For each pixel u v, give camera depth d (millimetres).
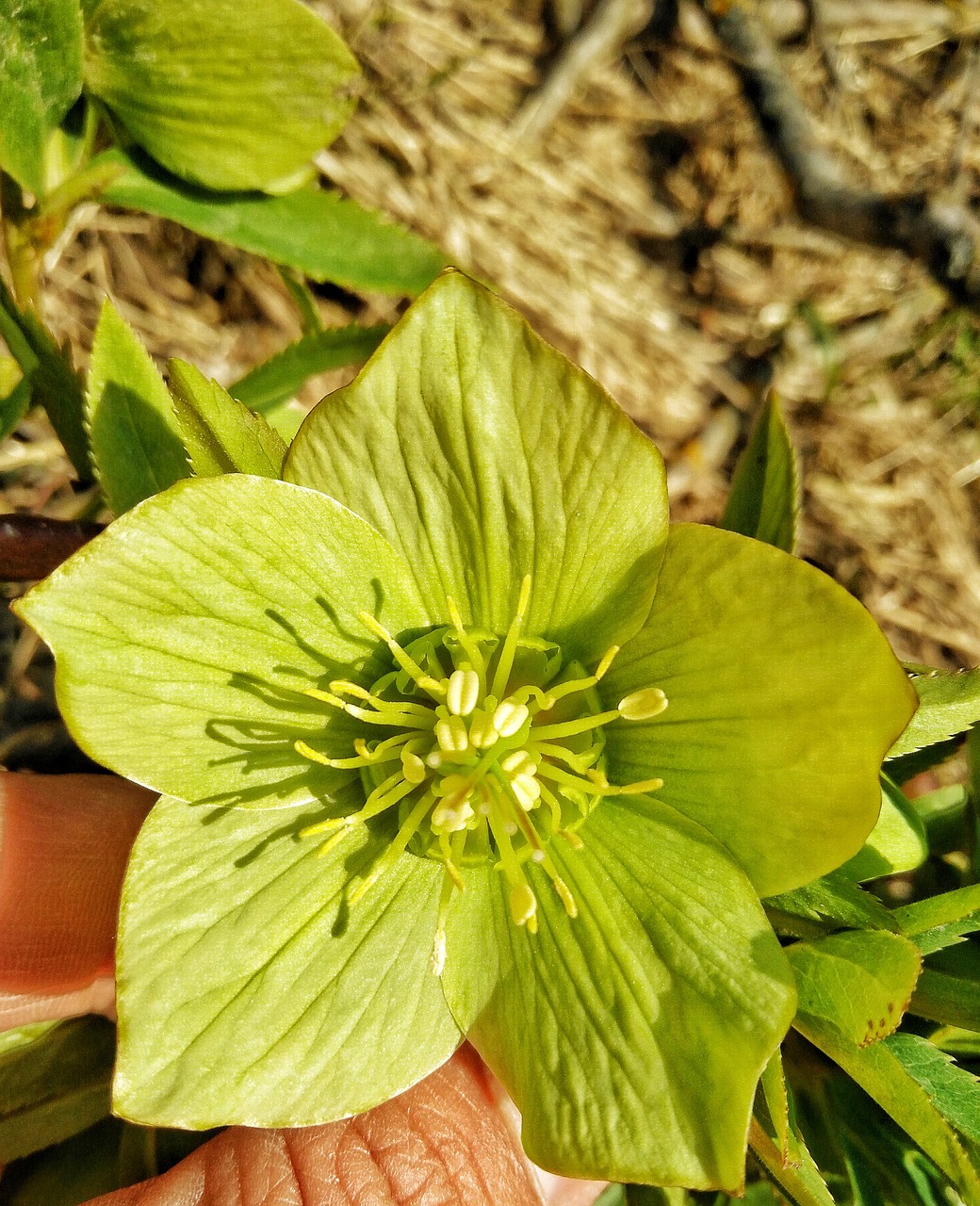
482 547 54
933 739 57
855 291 142
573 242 138
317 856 58
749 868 53
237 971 55
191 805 56
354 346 85
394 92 131
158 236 121
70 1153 82
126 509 65
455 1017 57
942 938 57
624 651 55
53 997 85
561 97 138
